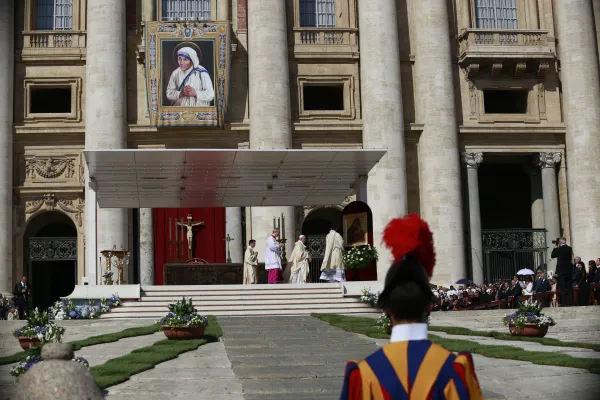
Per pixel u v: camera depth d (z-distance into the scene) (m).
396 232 4.59
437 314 24.53
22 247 40.50
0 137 40.25
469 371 4.24
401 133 41.12
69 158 41.09
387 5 41.75
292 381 13.37
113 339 19.25
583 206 42.03
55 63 41.47
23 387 4.97
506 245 42.81
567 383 12.94
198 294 28.27
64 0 42.56
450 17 43.94
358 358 15.95
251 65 41.25
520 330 20.05
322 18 43.91
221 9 42.19
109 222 38.81
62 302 26.94
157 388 12.70
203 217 40.75
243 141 41.53
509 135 43.22
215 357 16.30
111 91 39.84
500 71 43.22
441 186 41.31
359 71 42.97
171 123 40.44
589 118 42.44
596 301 28.69
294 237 39.88
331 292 29.00
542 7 44.38
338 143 42.34
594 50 43.16
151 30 40.66
